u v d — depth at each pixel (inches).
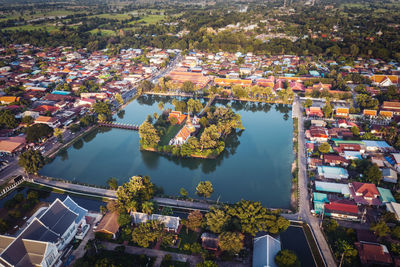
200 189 5762.8
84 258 4456.2
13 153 7741.1
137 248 4722.0
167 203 5831.7
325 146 7209.6
